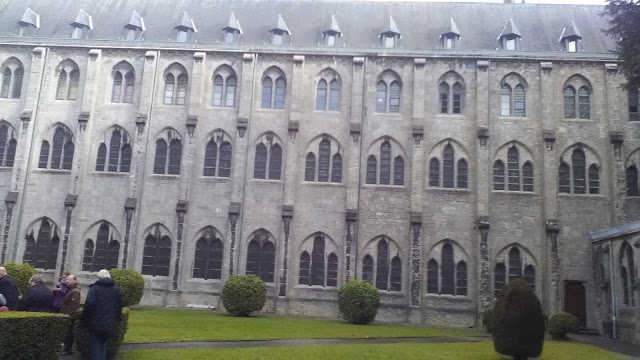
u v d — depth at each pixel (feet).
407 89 122.83
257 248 117.50
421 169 117.50
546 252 112.16
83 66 127.44
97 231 120.26
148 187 120.67
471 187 117.60
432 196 117.39
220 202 119.65
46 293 48.93
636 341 90.33
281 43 127.95
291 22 134.72
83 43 127.75
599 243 108.88
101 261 119.14
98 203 120.88
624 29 85.71
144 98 124.26
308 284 115.75
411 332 91.97
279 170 120.78
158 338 70.18
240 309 103.14
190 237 118.11
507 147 118.83
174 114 124.06
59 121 125.08
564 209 115.03
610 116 117.50
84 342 49.78
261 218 118.11
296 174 119.44
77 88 127.24
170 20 135.64
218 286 115.96
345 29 132.36
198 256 118.01
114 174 122.21
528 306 63.77
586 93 120.06
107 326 45.83
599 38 126.41
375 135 120.88
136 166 121.29
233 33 129.39
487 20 133.49
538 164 117.19
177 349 63.16
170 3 141.18
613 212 113.39
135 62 127.34
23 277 101.91
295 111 121.60
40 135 124.88
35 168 123.44
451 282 114.01
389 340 81.41
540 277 112.57
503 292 66.74
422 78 122.21
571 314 100.37
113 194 121.39
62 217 120.26
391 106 122.93
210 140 122.93
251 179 120.06
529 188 116.78
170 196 120.37
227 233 116.98
